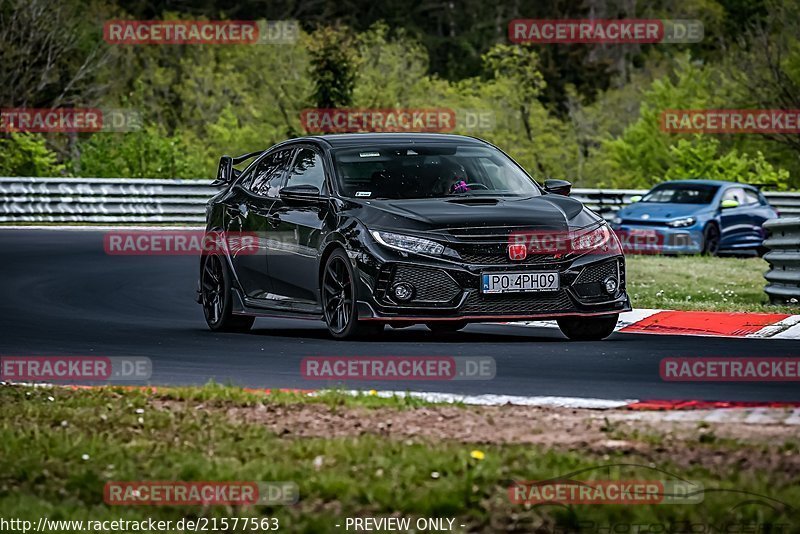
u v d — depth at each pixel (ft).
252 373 114.73
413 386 105.19
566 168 640.58
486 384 105.70
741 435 78.64
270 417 88.28
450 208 131.34
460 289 126.62
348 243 131.44
